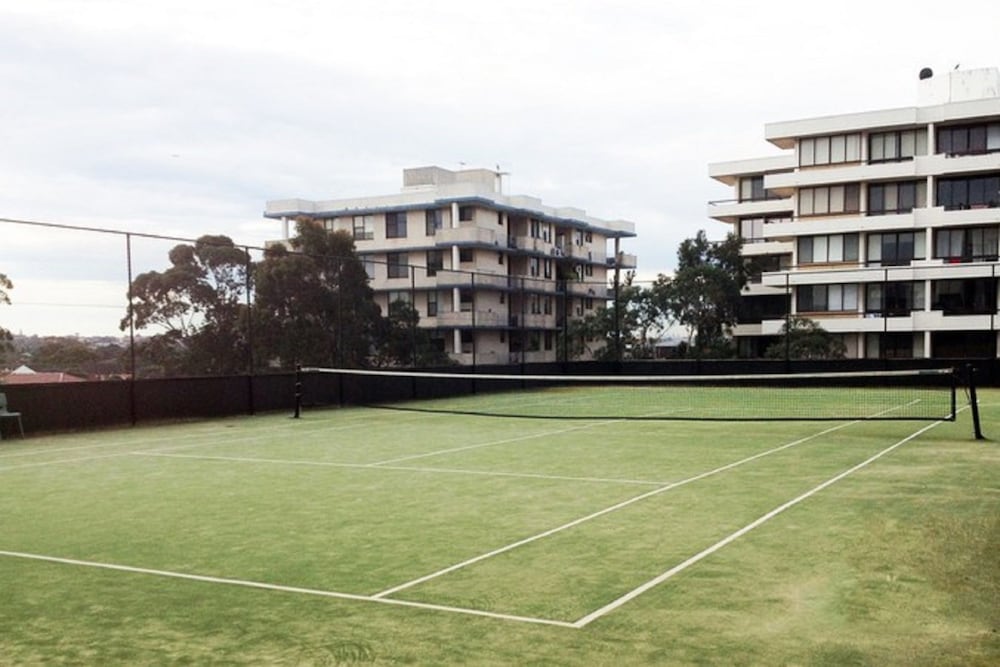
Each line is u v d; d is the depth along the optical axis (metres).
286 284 28.80
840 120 44.09
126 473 12.24
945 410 21.70
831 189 45.44
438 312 48.34
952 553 6.82
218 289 24.86
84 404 18.62
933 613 5.31
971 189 42.66
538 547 7.28
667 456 13.45
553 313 57.56
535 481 11.04
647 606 5.54
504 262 52.44
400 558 6.95
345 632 5.11
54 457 14.21
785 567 6.47
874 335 44.72
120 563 6.94
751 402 25.91
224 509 9.32
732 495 9.72
